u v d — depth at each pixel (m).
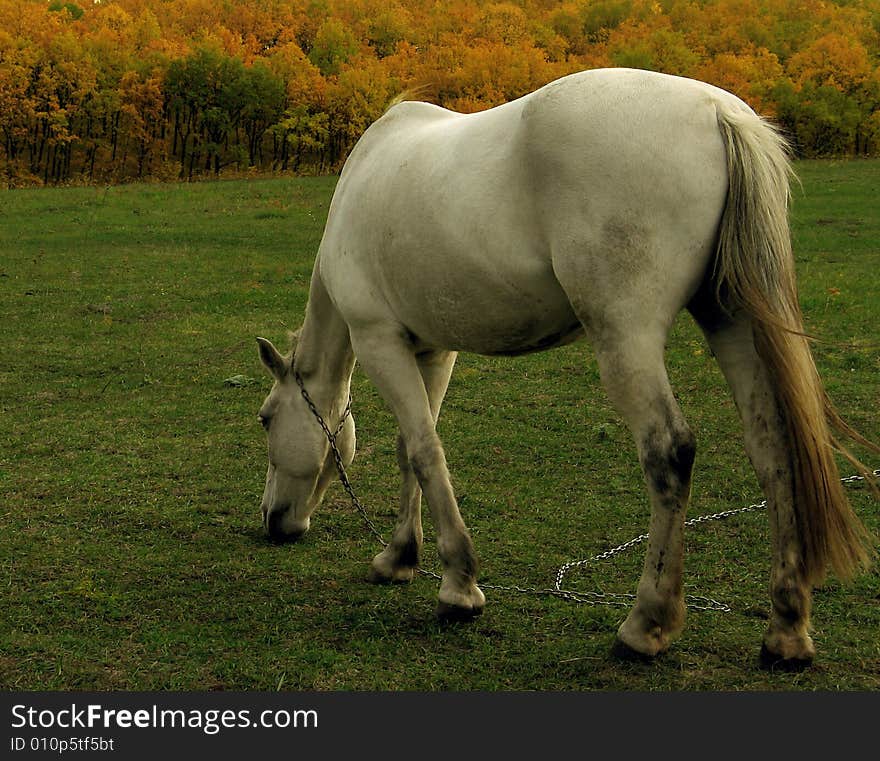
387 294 3.63
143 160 53.56
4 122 47.84
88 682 3.29
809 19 61.62
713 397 7.42
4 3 52.72
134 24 57.44
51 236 16.39
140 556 4.56
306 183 24.11
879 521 4.77
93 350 9.26
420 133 3.63
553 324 3.18
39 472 5.92
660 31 52.22
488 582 4.21
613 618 3.74
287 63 51.88
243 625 3.75
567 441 6.43
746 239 2.81
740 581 4.14
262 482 5.78
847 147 45.22
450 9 57.94
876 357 8.23
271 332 10.03
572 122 2.90
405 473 4.21
